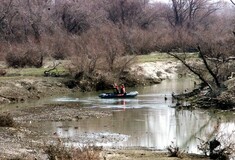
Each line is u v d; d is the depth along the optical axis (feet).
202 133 92.02
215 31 280.51
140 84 183.01
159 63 214.69
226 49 179.32
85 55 177.17
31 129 96.12
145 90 168.66
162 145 82.02
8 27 285.84
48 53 209.87
